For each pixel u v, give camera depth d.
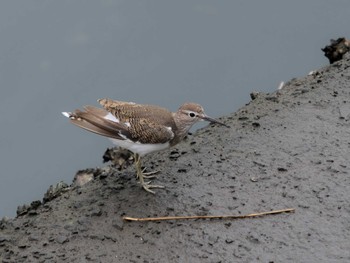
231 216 11.91
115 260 10.94
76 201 12.48
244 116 15.18
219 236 11.47
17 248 11.29
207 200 12.35
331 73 16.75
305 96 15.81
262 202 12.30
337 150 13.72
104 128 11.86
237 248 11.21
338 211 12.02
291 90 16.30
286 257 10.99
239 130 14.64
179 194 12.51
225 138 14.35
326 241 11.33
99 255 11.05
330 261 10.87
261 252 11.12
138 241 11.35
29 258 11.02
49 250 11.20
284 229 11.63
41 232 11.66
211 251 11.14
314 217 11.90
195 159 13.63
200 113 12.84
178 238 11.41
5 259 11.00
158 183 12.85
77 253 11.11
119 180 13.03
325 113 15.03
